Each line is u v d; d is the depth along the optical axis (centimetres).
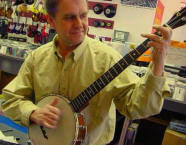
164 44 91
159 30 91
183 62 245
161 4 259
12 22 354
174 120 247
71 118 118
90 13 337
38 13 324
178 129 226
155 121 278
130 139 244
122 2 320
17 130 190
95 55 123
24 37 347
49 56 132
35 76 133
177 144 218
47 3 117
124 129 238
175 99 218
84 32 115
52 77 129
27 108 128
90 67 121
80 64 123
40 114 121
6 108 139
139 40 317
